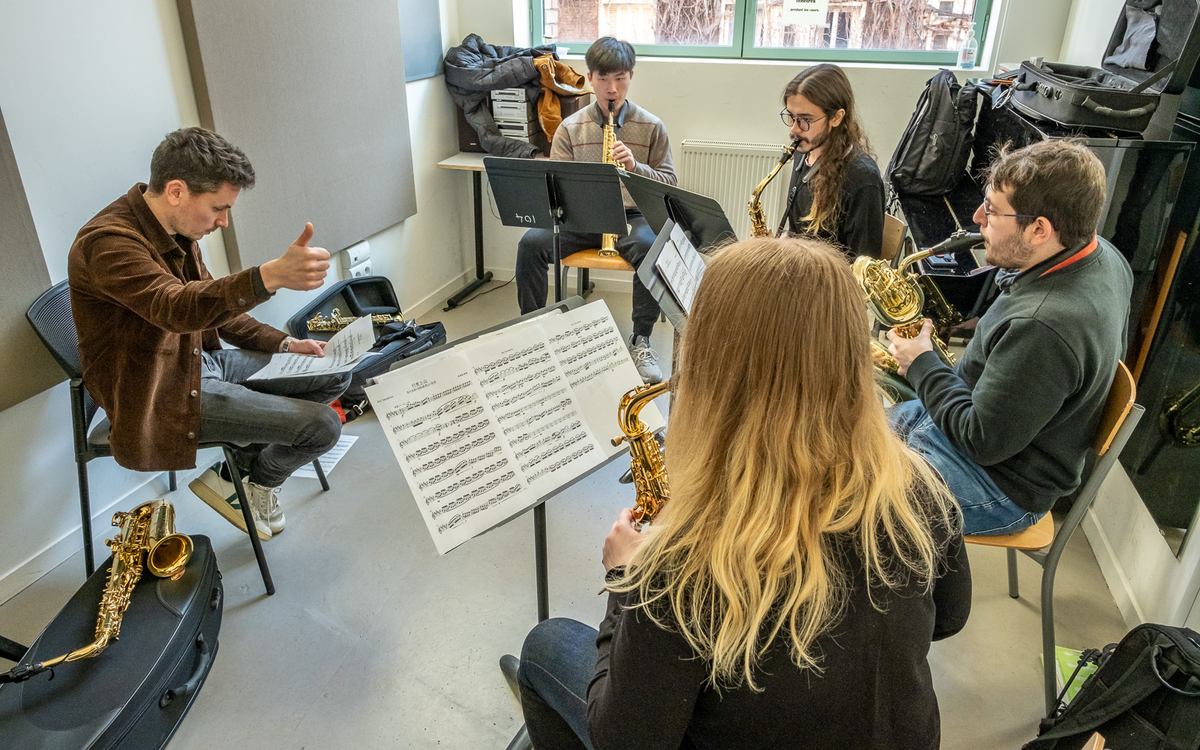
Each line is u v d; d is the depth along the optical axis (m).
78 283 1.74
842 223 2.36
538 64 3.38
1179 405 1.86
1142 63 2.26
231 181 1.79
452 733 1.64
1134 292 2.13
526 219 2.75
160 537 1.73
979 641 1.87
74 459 2.12
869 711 0.75
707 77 3.55
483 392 1.33
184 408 1.88
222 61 2.33
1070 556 2.16
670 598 0.73
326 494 2.41
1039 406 1.38
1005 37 3.26
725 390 0.74
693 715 0.81
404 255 3.54
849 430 0.74
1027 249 1.46
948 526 0.83
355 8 2.86
